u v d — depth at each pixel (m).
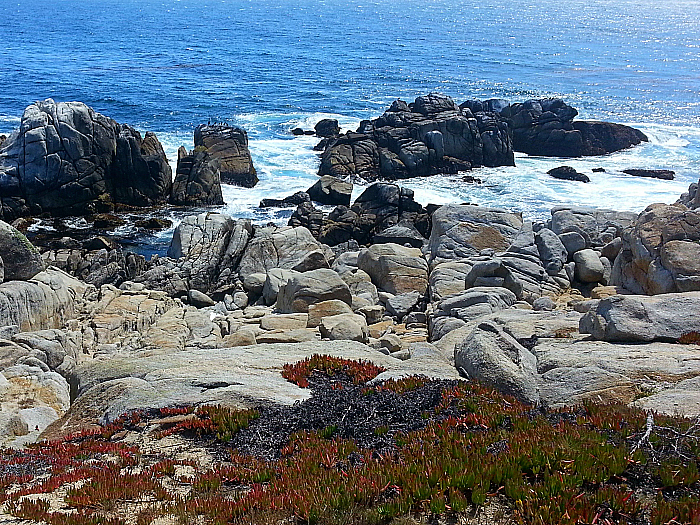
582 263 29.89
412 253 35.12
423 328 26.53
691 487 9.39
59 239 49.81
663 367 15.23
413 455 10.75
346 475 10.38
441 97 79.44
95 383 17.66
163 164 58.94
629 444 10.68
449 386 14.38
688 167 73.25
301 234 40.38
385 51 169.38
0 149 55.94
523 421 11.99
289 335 23.69
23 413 16.02
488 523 8.92
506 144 74.31
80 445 13.33
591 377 14.98
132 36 196.62
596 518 8.51
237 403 14.50
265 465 11.55
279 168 69.56
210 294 35.38
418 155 69.31
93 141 56.53
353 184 66.69
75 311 27.38
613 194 63.00
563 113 82.56
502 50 175.75
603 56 165.12
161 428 13.67
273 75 125.38
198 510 9.70
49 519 9.52
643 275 24.92
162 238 51.25
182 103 96.69
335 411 13.57
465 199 61.72
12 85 104.94
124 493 10.46
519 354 15.66
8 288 23.23
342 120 91.06
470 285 28.56
